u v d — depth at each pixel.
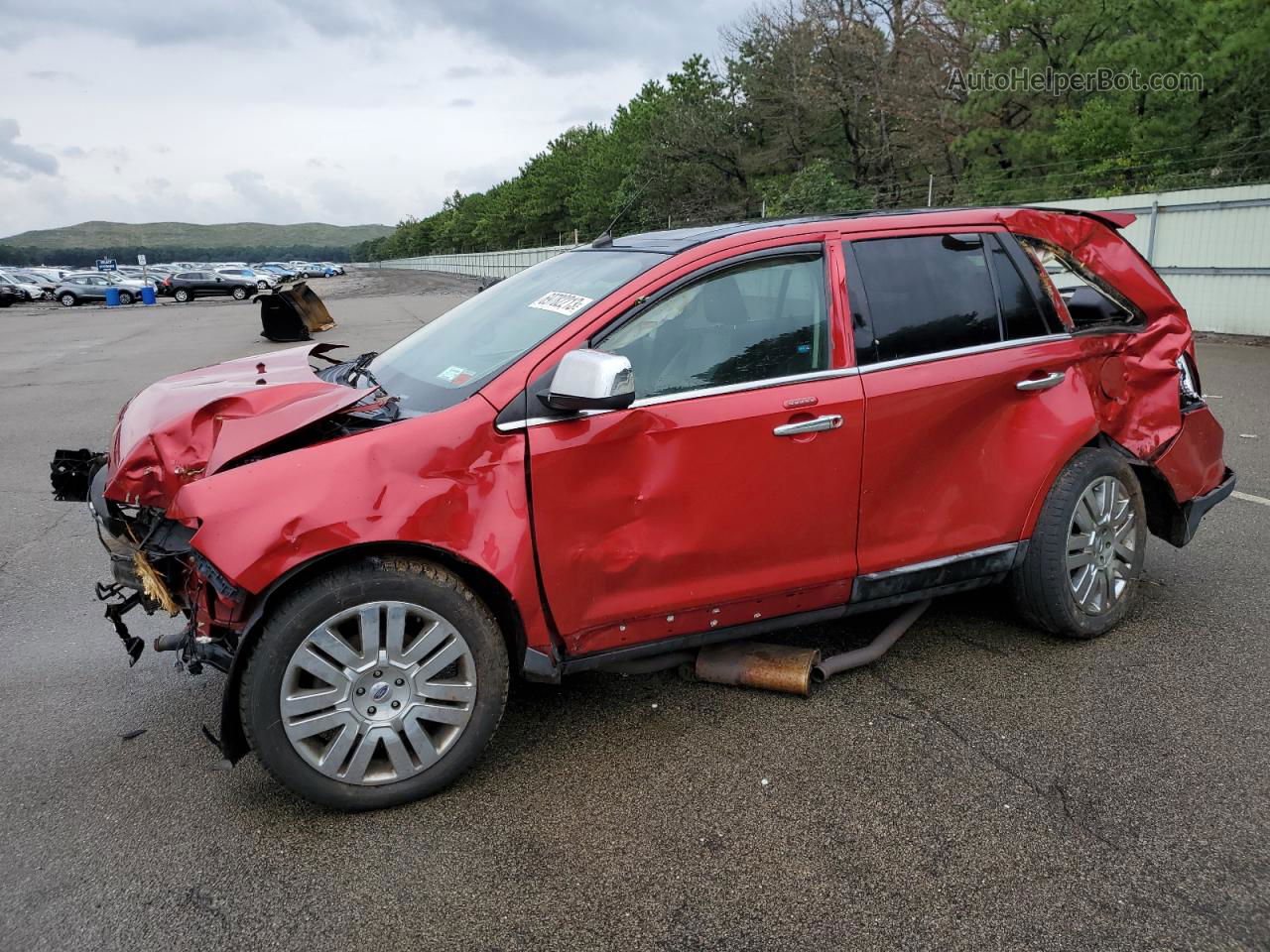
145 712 3.69
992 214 3.89
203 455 2.93
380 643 2.90
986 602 4.55
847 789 3.04
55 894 2.62
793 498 3.36
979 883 2.59
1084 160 20.80
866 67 31.56
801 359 3.39
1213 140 19.12
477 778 3.15
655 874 2.67
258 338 20.73
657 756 3.26
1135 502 4.07
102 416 10.56
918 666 3.88
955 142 23.77
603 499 3.10
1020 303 3.84
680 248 3.41
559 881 2.65
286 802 3.06
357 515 2.77
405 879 2.67
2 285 46.91
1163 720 3.41
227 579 2.70
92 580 5.23
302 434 2.96
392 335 20.50
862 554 3.54
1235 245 14.87
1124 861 2.66
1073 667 3.83
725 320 3.32
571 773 3.17
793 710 3.54
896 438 3.49
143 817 2.99
